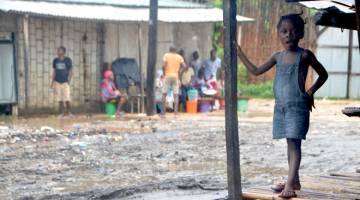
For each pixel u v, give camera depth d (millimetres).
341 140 22297
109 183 14703
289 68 9266
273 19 43781
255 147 20656
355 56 42594
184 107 34500
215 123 28156
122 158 18281
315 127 26656
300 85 9211
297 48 9391
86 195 13211
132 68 34438
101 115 32219
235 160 9242
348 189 10297
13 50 31078
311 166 16953
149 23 31688
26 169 16359
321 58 42656
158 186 14086
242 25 44938
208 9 37375
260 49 44438
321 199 9289
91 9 33250
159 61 35906
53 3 32969
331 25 11273
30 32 31875
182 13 35812
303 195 9570
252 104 40312
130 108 34344
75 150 19578
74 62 33625
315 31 42500
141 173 16031
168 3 38062
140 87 34406
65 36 33250
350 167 16781
